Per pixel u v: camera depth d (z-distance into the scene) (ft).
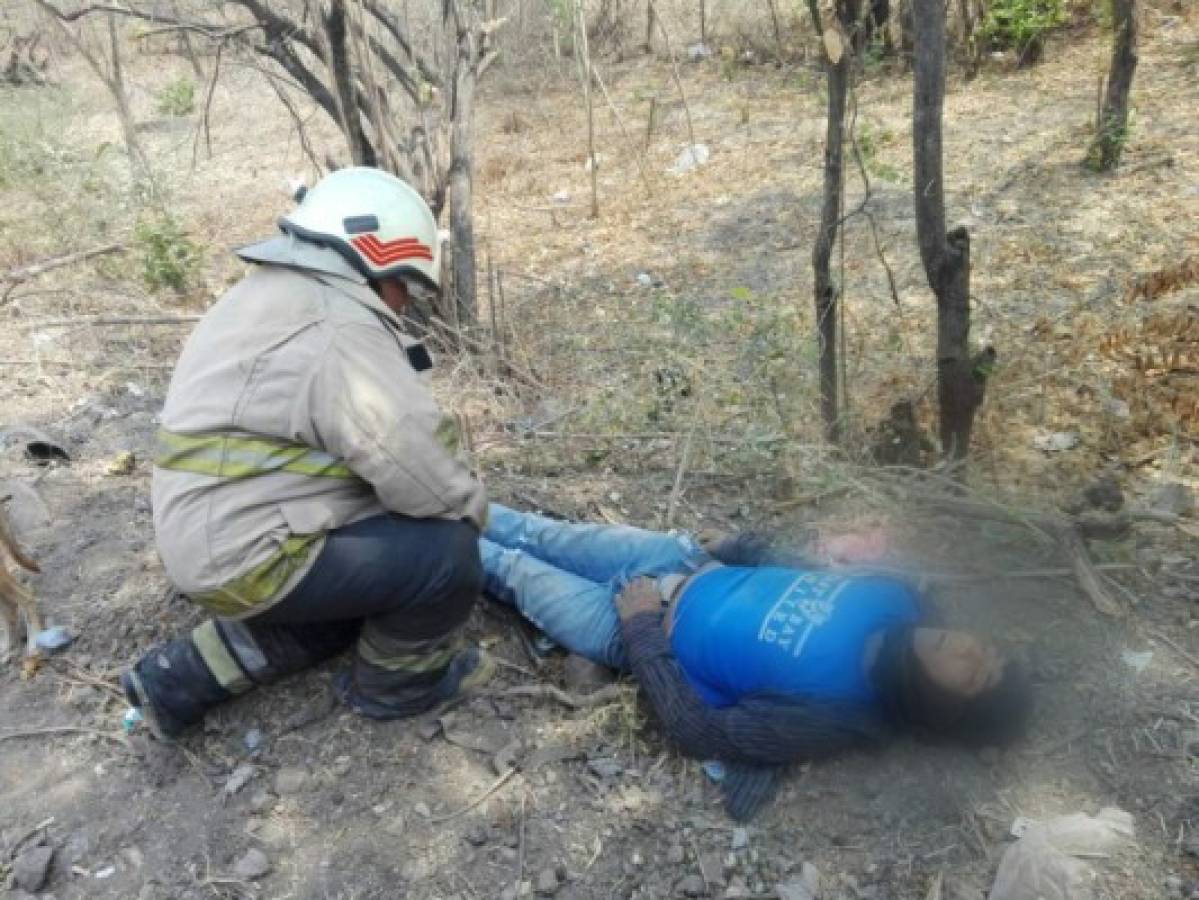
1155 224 16.65
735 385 13.24
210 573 7.43
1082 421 12.05
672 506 11.13
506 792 8.05
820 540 10.06
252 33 19.11
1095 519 9.66
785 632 7.97
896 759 7.95
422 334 15.43
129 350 16.37
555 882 7.35
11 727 9.04
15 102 28.37
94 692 9.26
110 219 22.12
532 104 30.71
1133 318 13.93
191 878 7.60
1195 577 9.30
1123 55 17.99
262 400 7.29
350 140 14.57
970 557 9.70
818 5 9.72
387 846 7.72
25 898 7.56
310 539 7.54
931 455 11.16
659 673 8.20
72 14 14.79
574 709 8.71
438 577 7.85
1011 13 24.68
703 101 28.73
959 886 7.04
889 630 7.71
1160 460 11.21
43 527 11.55
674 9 35.53
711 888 7.28
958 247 9.73
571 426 13.20
